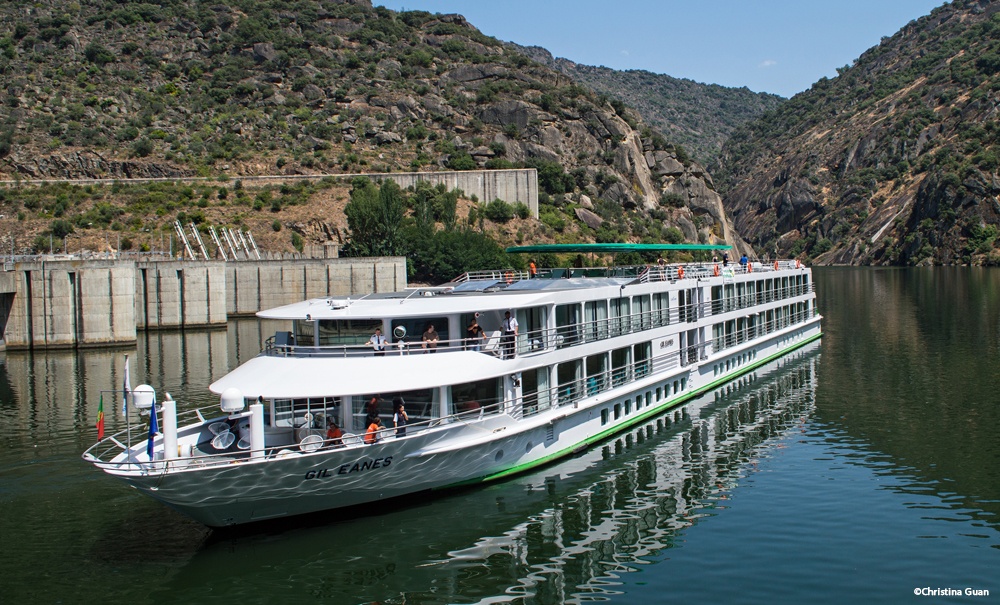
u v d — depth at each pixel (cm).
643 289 4172
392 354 2922
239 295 11419
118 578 2434
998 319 8638
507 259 12712
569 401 3553
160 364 6756
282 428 2902
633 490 3169
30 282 7912
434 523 2819
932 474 3350
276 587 2383
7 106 18000
